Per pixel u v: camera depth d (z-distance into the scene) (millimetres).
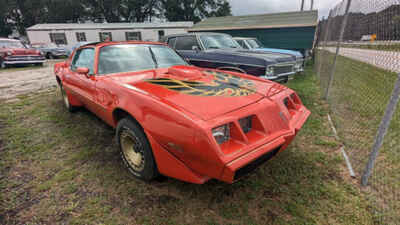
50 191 2068
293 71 5309
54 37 21781
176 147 1698
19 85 6930
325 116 3990
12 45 12188
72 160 2588
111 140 3121
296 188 2100
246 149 1645
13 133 3324
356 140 3021
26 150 2828
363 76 4383
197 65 5438
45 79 8133
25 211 1833
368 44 2775
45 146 2932
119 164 2523
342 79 4840
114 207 1876
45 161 2582
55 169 2422
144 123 1874
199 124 1569
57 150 2842
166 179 2199
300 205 1889
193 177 1718
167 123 1721
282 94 2359
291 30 11742
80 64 3383
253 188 2104
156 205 1896
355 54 3438
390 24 2131
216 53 5082
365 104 4113
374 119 3609
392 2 2100
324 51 7426
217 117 1680
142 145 1990
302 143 3008
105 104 2467
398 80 1800
